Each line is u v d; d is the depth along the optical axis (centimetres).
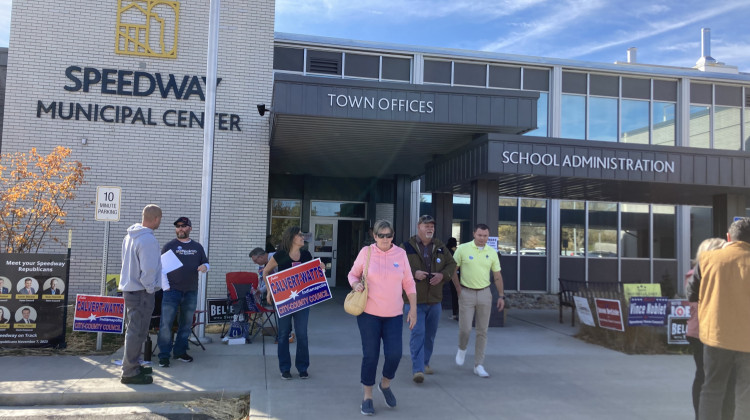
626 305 815
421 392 561
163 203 1090
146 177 1087
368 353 484
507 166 929
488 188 1028
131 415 498
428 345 625
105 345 725
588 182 1031
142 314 562
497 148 929
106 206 734
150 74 1101
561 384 605
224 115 1120
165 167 1095
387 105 919
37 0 1070
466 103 945
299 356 599
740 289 387
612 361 723
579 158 955
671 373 663
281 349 593
